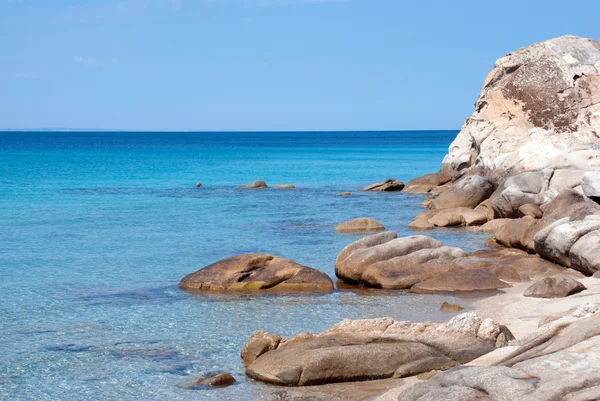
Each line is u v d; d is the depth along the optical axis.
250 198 53.03
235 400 13.08
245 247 31.06
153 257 28.78
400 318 18.98
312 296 21.89
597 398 9.02
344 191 59.12
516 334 15.84
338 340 14.59
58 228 37.00
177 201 50.66
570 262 23.19
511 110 50.81
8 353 16.23
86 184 64.94
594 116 48.03
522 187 37.56
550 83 50.91
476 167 50.38
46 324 18.75
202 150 153.38
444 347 14.29
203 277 23.19
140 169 87.44
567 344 11.07
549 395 9.33
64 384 14.25
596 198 30.34
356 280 23.52
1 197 52.75
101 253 29.67
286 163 103.19
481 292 21.58
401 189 59.94
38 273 25.53
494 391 9.86
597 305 13.91
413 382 13.27
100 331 18.03
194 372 14.81
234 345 16.73
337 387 13.36
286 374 13.66
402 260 23.38
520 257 24.98
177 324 18.69
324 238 33.53
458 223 37.69
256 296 21.97
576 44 52.97
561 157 37.47
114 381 14.38
